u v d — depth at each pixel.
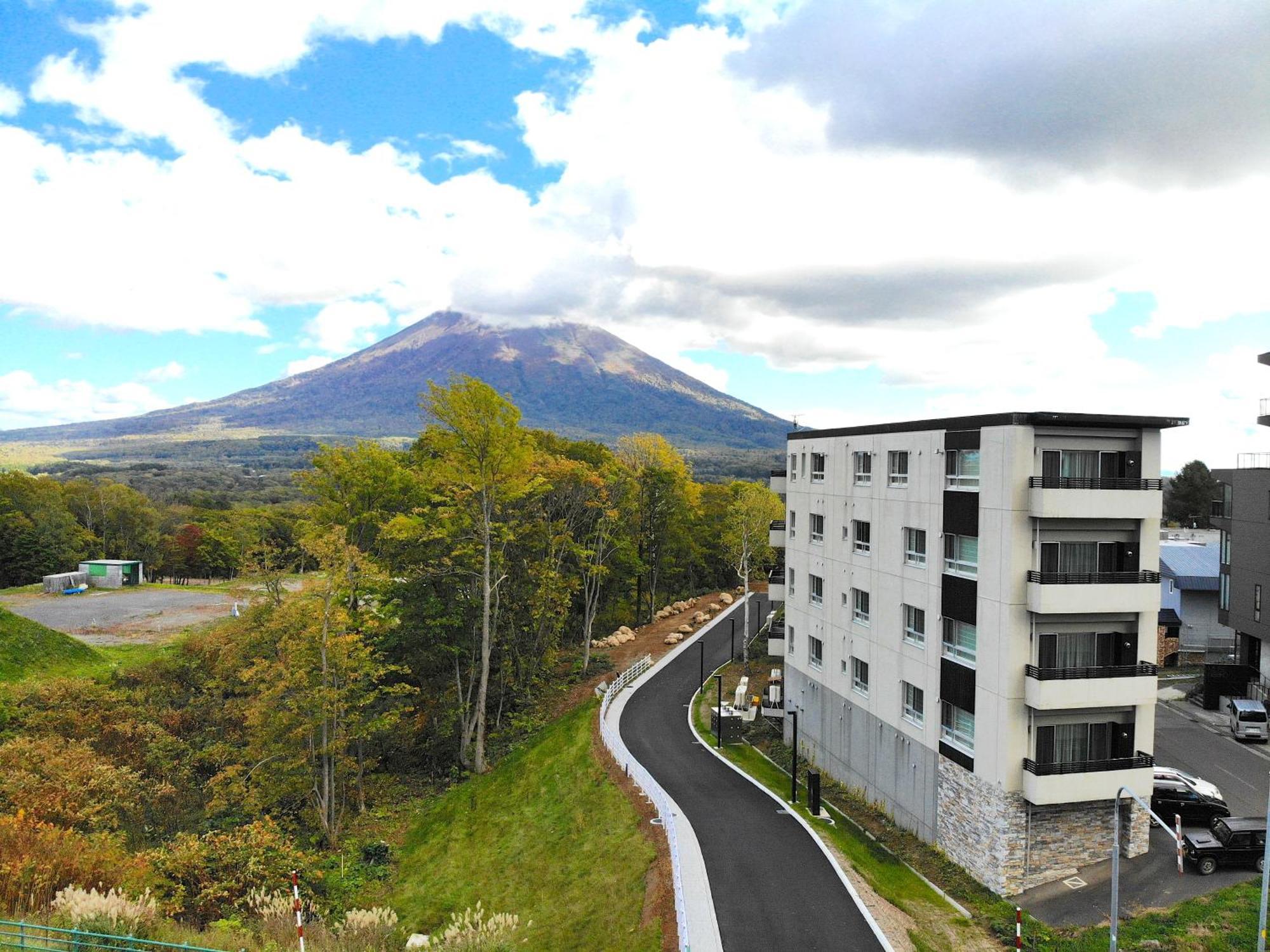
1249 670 41.16
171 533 109.75
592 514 56.00
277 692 34.31
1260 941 19.23
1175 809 28.61
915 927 21.84
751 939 20.05
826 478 37.75
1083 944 21.58
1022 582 24.50
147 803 33.16
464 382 39.03
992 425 25.36
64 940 17.05
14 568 87.50
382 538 47.88
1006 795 24.75
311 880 27.89
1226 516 44.72
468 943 19.61
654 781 31.77
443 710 45.72
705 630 66.62
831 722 36.88
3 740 36.16
